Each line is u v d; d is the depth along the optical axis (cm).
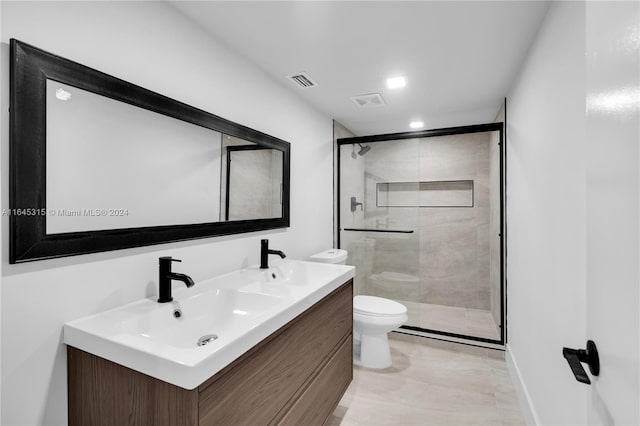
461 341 302
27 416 96
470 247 382
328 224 320
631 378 50
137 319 112
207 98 166
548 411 153
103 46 117
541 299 163
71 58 108
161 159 138
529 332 188
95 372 99
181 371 80
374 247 332
